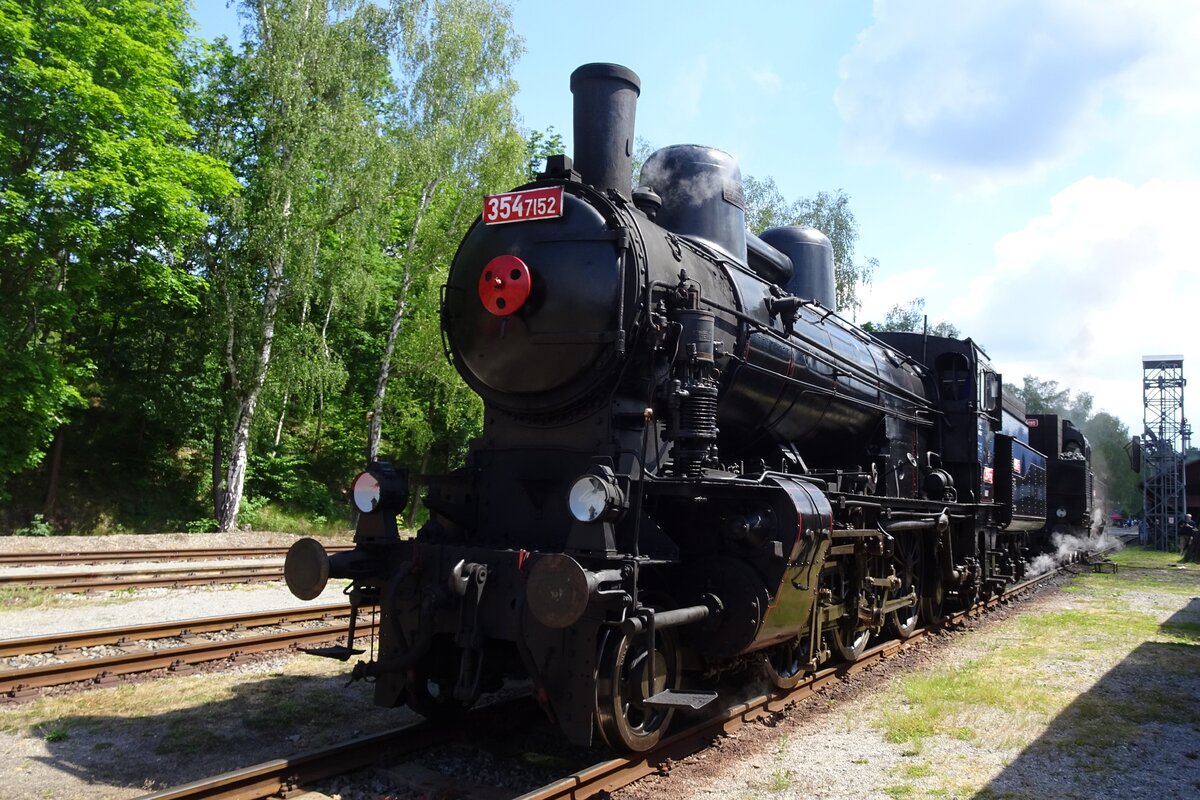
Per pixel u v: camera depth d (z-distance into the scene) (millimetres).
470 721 5574
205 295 20156
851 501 7195
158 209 16484
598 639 4547
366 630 8898
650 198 6828
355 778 4664
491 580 4820
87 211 16328
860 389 8781
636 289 5320
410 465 30062
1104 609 12984
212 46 21453
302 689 6535
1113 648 9242
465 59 21312
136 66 16500
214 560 15008
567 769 4922
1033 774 5008
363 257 20359
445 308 6141
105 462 21828
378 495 5461
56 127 15414
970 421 11367
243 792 4211
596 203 5688
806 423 7824
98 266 18125
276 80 18578
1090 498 23734
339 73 19156
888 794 4609
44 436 16719
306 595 5062
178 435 22641
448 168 21375
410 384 26406
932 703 6449
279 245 18609
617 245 5383
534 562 4648
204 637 8297
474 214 21750
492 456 5816
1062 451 25219
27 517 19250
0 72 14883
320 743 5316
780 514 5477
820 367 7828
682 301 5500
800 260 9859
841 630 7617
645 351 5418
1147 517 41562
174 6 17953
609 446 5277
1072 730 5953
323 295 20984
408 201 23125
